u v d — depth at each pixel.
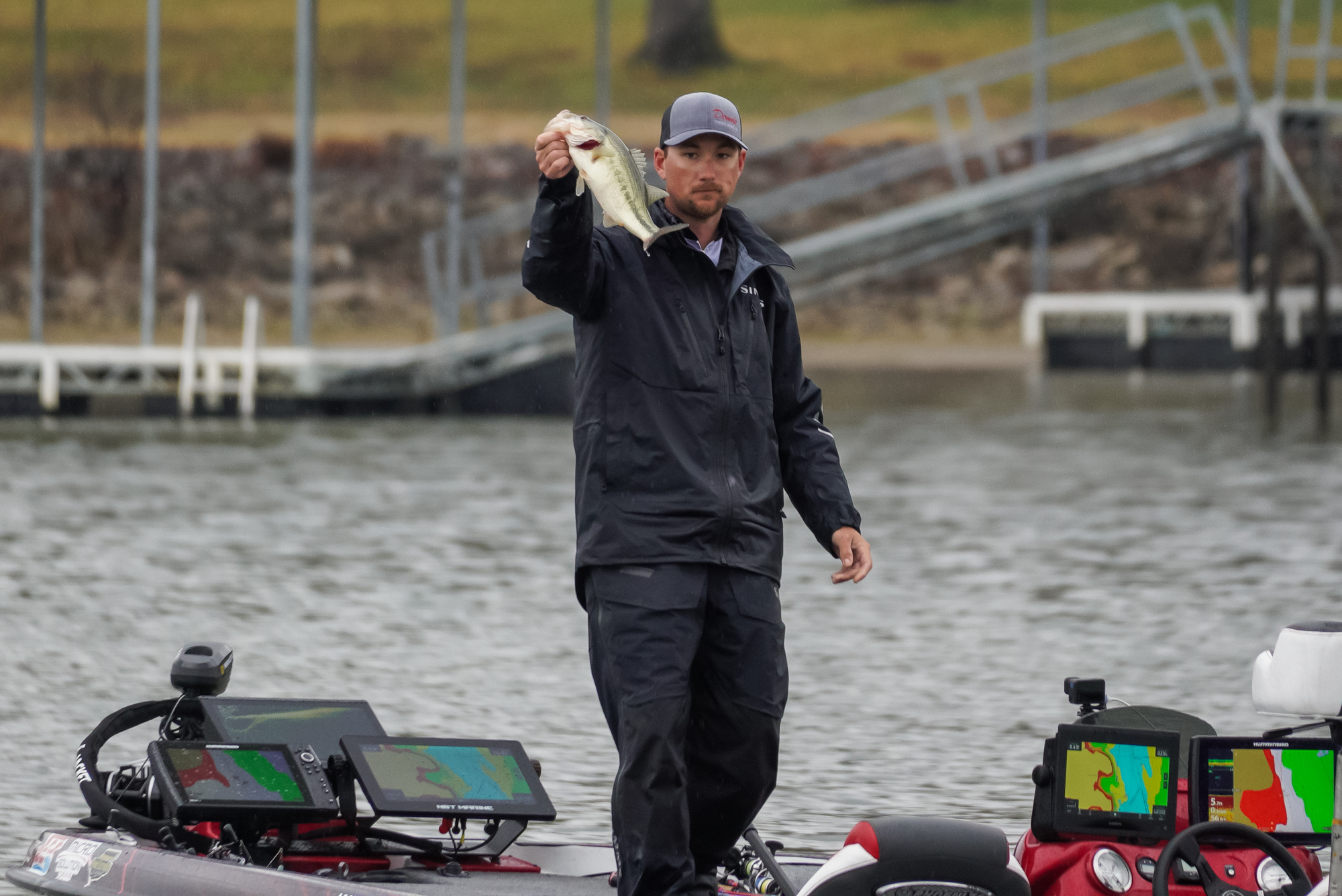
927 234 122.75
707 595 21.02
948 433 108.31
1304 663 18.34
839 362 182.38
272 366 122.69
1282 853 20.55
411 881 23.86
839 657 46.22
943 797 33.31
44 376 121.19
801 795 33.44
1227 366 167.88
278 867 23.84
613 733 21.20
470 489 81.88
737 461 21.25
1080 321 177.75
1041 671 44.34
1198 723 22.92
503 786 25.23
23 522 70.19
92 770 26.36
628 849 20.66
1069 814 21.36
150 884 23.77
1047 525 69.56
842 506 22.11
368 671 44.19
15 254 198.75
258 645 47.44
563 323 123.94
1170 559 61.12
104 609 52.25
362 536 67.44
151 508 74.56
